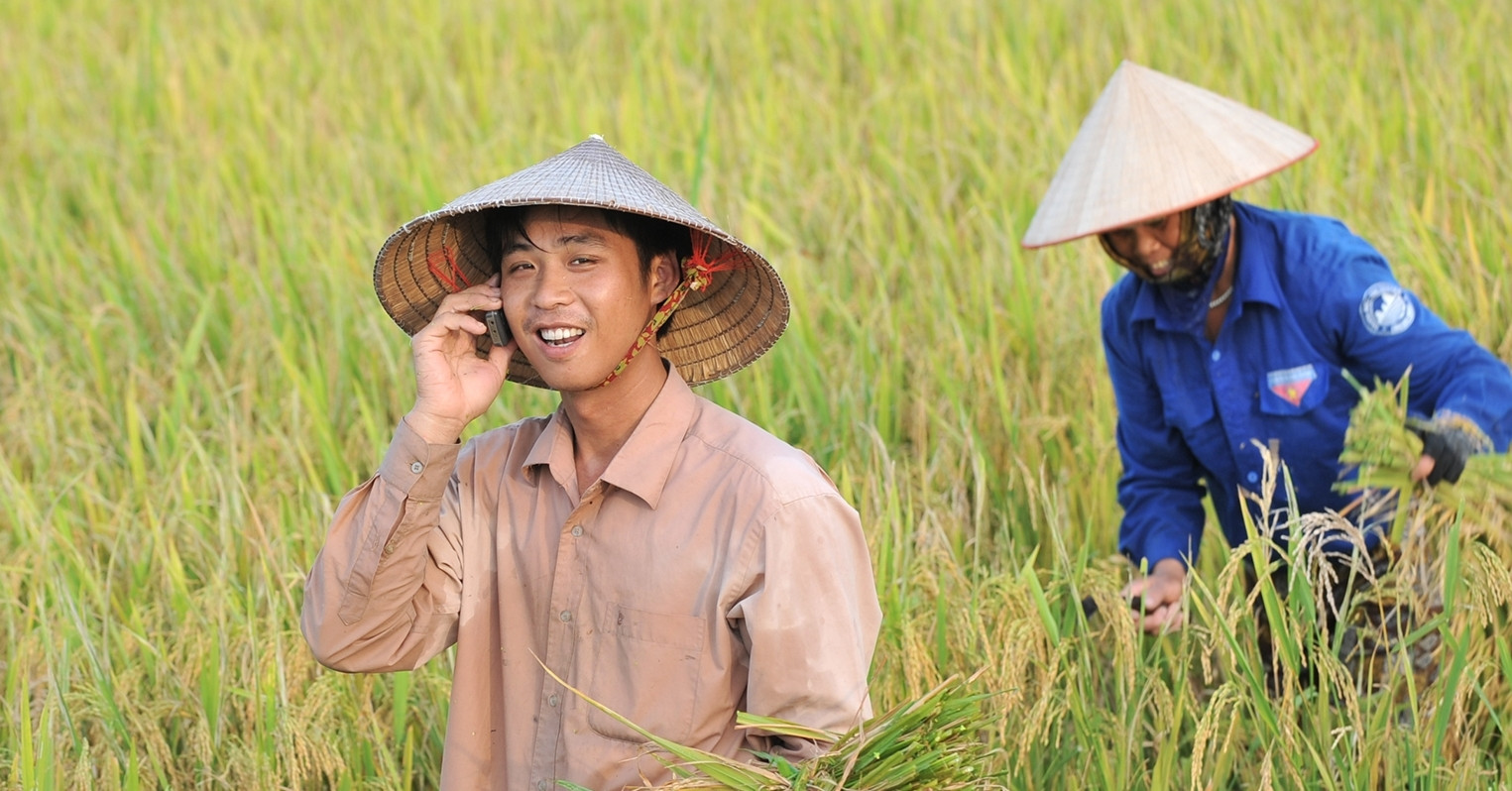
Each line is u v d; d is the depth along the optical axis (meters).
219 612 4.91
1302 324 4.77
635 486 3.10
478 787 3.36
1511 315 6.53
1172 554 5.05
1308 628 4.18
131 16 14.80
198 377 7.11
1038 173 8.93
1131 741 4.32
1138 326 5.03
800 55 11.89
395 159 10.22
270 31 14.21
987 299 6.91
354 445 6.43
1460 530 4.23
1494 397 4.53
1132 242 4.71
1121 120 4.79
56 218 9.62
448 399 3.17
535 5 14.05
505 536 3.33
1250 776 4.45
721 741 3.12
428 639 3.40
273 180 9.98
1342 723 4.23
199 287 8.46
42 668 4.96
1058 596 4.78
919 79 10.81
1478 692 4.20
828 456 6.01
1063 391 6.55
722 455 3.11
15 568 5.12
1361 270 4.70
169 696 4.82
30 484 6.26
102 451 6.74
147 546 5.59
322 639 3.25
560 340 3.08
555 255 3.07
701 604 3.06
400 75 12.43
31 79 12.52
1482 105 9.51
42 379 7.07
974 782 3.01
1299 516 4.21
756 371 6.51
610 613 3.15
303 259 8.41
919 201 8.61
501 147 10.30
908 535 4.90
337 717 4.67
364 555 3.17
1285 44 10.54
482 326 3.21
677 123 10.52
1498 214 7.45
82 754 4.08
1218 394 4.88
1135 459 5.29
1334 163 8.34
